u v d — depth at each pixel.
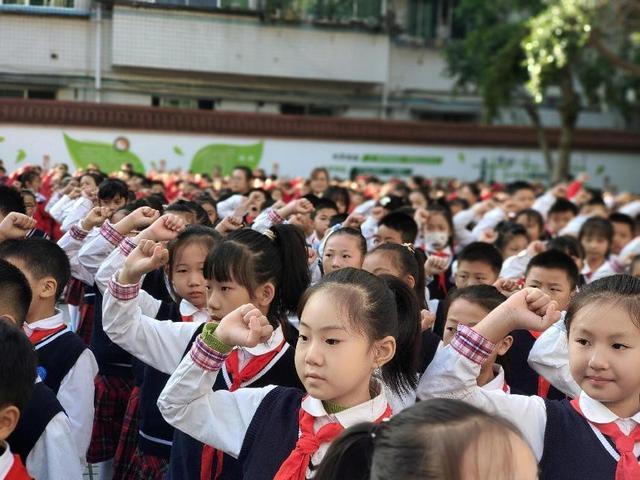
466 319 3.21
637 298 2.26
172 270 3.68
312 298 2.26
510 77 18.64
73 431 3.19
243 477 2.37
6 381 2.25
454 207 9.81
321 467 1.76
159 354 2.98
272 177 13.10
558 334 3.24
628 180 22.73
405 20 22.39
